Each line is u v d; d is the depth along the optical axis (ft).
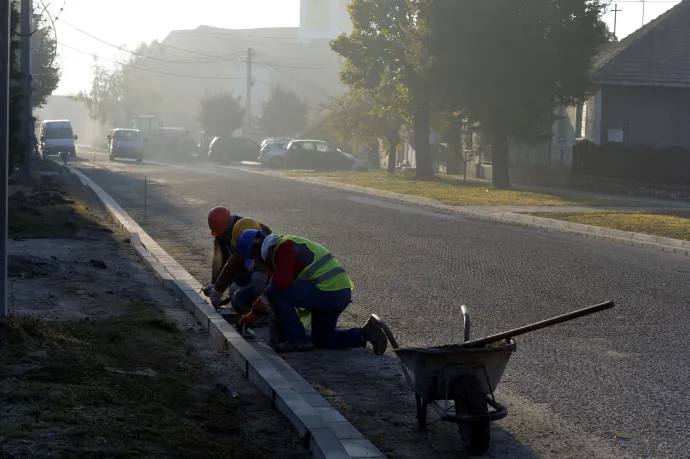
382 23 129.39
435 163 167.84
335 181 121.49
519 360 25.45
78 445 14.90
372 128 150.20
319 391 22.24
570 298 35.91
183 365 22.47
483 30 103.19
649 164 106.42
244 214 70.64
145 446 15.43
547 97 106.93
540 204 86.07
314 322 26.50
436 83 108.37
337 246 51.62
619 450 17.98
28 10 91.45
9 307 27.94
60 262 38.37
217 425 17.78
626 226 65.10
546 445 18.28
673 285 39.93
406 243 53.83
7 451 14.32
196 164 187.11
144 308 29.73
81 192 86.48
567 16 105.91
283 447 17.26
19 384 18.04
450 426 19.52
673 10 132.67
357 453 16.29
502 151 110.93
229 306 30.66
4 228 23.27
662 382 23.09
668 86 120.88
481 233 61.26
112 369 20.47
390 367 24.67
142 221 63.67
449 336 28.48
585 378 23.49
